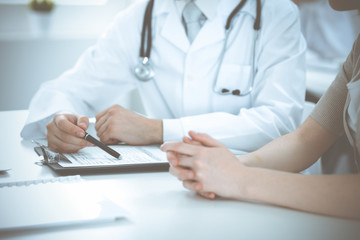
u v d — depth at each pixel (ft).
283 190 2.27
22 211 2.02
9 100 8.91
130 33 4.93
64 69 9.14
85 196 2.27
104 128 3.78
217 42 4.55
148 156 3.27
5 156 3.35
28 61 8.87
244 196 2.34
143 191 2.53
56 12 9.11
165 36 4.66
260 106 4.11
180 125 3.77
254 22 4.49
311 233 1.98
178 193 2.51
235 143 3.75
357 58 3.04
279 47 4.35
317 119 3.18
